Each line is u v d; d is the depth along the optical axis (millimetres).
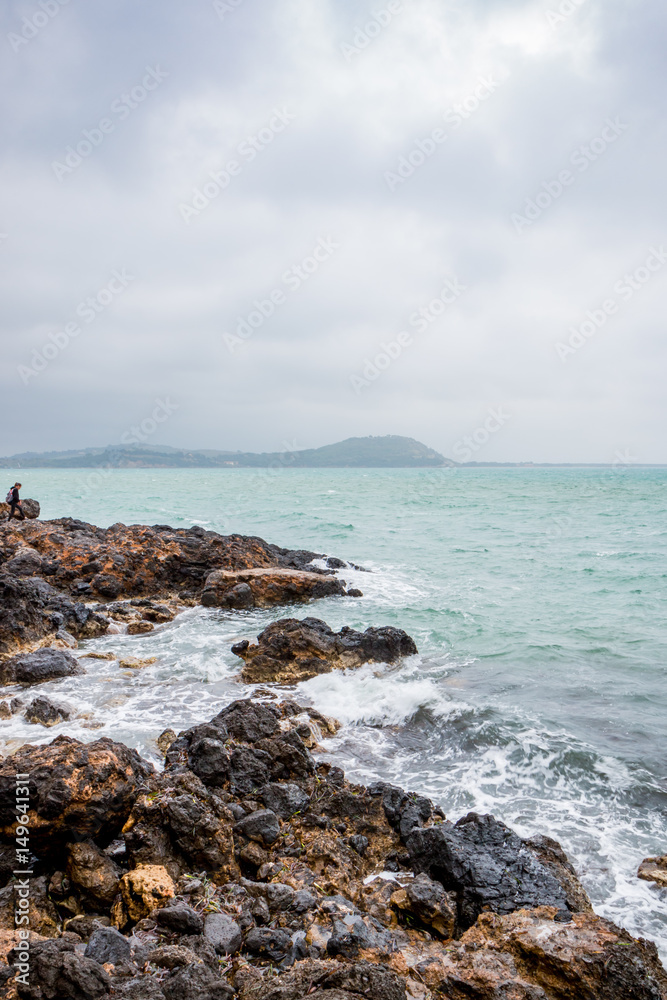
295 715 13164
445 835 8125
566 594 26781
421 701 14227
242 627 21469
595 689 15344
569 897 7570
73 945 6289
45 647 16656
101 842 8258
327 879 7781
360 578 30312
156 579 26281
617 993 5805
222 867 7918
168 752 10867
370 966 5852
